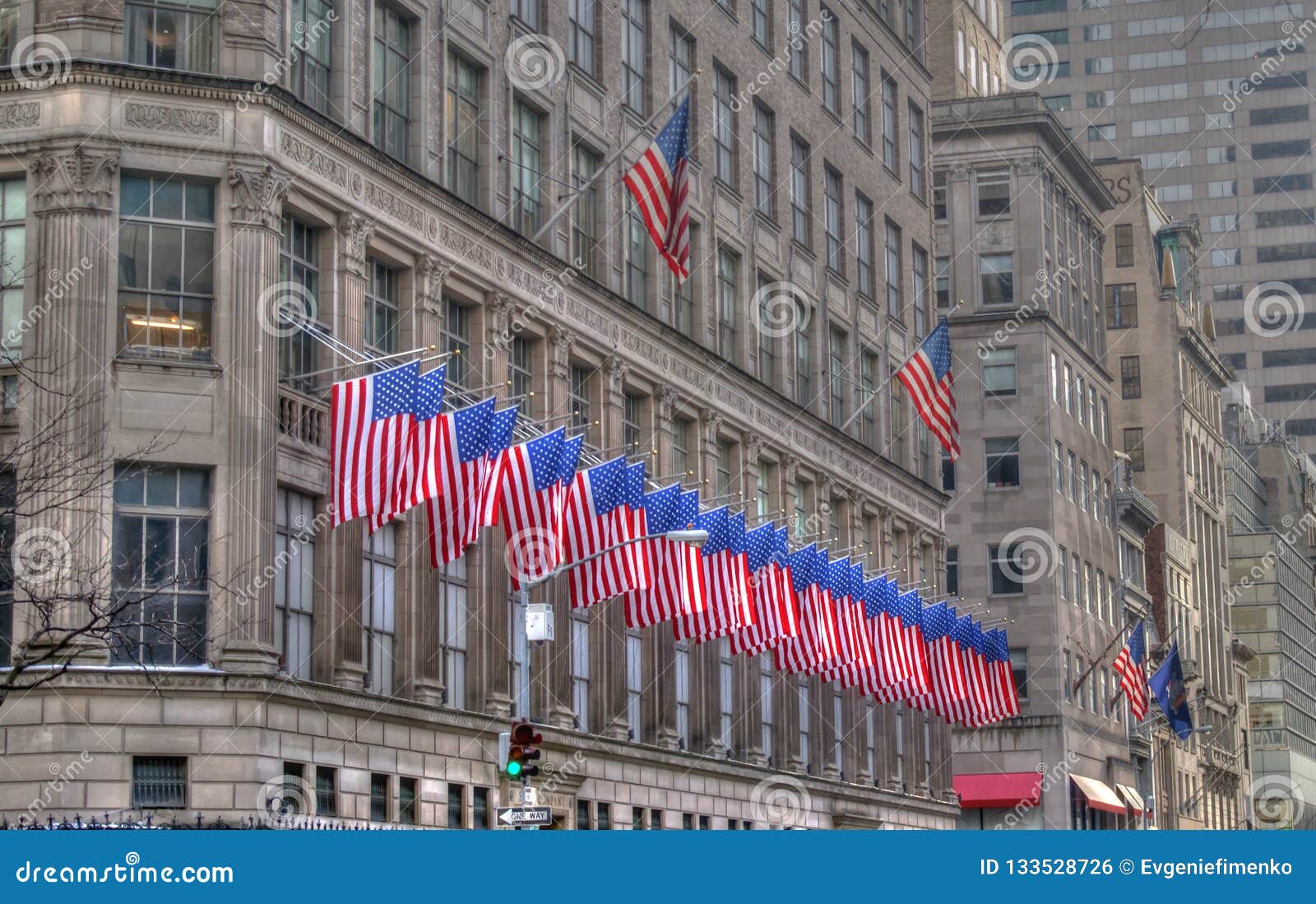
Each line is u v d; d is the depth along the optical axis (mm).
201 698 52750
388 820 59406
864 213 107812
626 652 76938
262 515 54688
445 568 65312
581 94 75688
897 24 115625
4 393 53875
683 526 68875
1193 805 182875
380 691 61094
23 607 52125
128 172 54656
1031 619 138000
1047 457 139750
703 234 86000
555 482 59406
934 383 79750
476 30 68375
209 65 56062
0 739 51625
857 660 81938
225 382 54531
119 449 53375
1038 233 142375
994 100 143125
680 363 81875
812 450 95750
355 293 59688
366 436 52344
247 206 55219
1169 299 191375
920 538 112000
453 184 67250
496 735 65938
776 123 95438
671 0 84312
